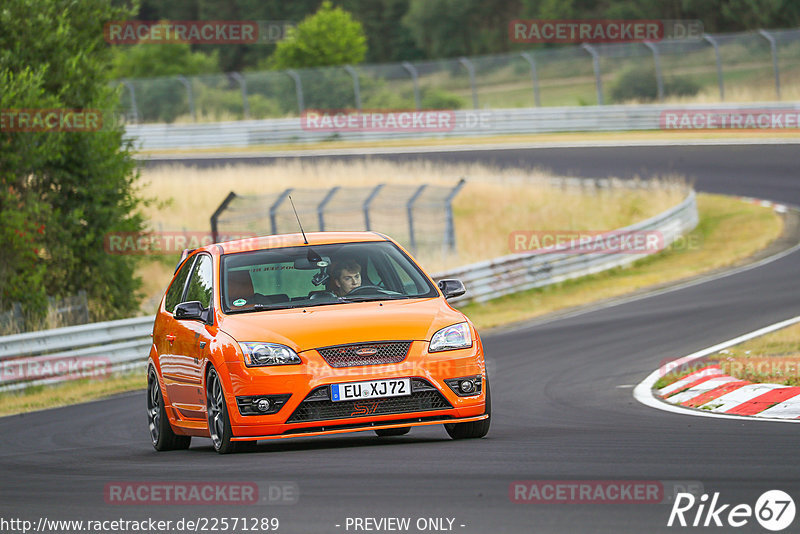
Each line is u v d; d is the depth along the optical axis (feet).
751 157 437.58
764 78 583.17
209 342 94.63
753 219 349.82
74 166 258.57
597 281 304.09
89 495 76.43
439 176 426.51
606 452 82.69
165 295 116.06
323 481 74.84
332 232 108.47
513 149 499.51
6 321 229.25
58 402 181.37
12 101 239.91
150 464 92.63
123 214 269.85
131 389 190.80
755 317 196.03
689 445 85.10
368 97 617.21
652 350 170.40
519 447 87.71
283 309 96.27
